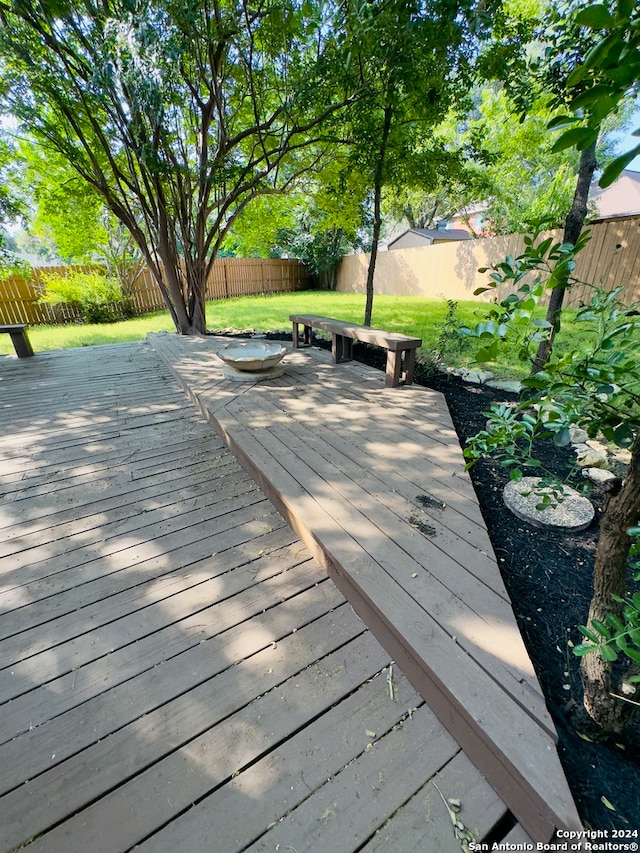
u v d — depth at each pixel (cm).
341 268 1273
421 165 453
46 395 349
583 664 102
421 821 87
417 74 356
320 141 491
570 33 229
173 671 118
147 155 442
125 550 167
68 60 426
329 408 290
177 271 577
